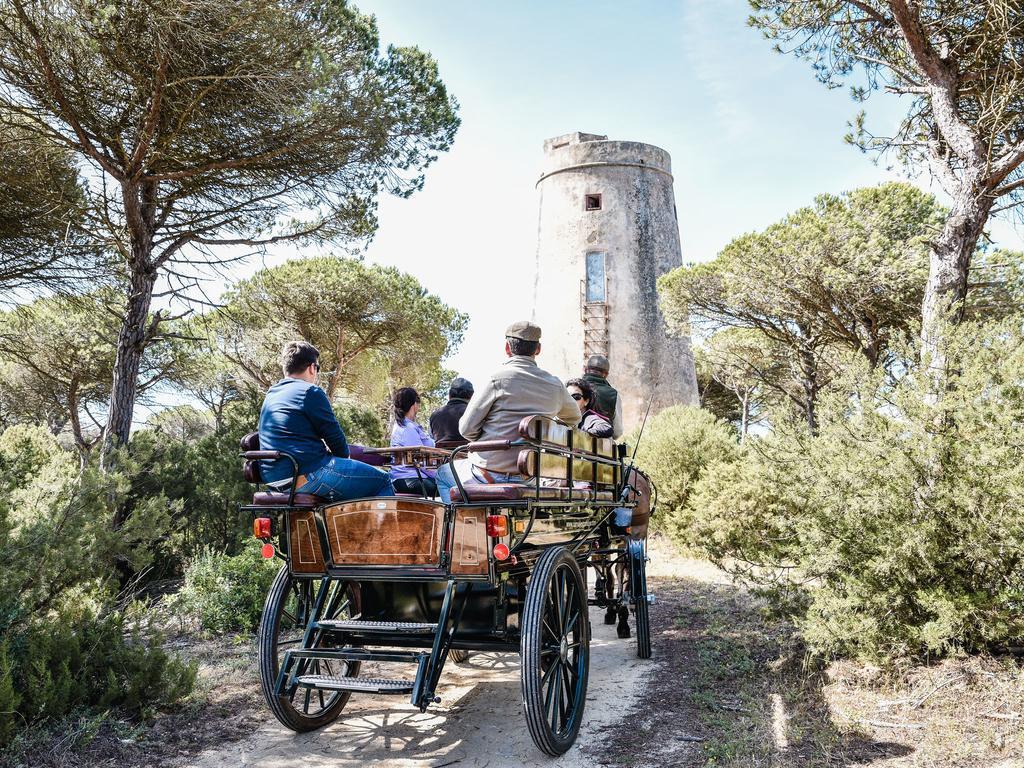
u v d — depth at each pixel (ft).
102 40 25.59
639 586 19.52
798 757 12.14
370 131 32.12
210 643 21.53
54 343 54.70
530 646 12.31
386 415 72.95
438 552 12.48
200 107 29.12
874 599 15.34
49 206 30.78
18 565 15.71
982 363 15.08
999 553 14.34
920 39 24.52
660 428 45.68
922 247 39.91
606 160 81.05
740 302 51.06
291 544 13.60
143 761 13.00
